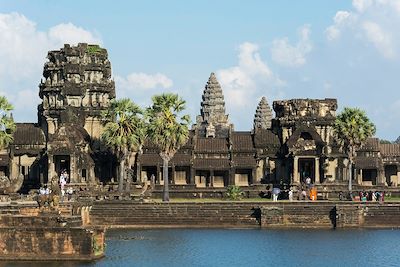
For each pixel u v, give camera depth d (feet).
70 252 268.62
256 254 301.43
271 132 528.63
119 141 448.65
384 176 515.91
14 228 267.59
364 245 324.60
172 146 437.58
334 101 520.42
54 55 536.01
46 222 270.87
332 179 497.46
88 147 493.36
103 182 492.13
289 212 391.24
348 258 292.61
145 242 332.39
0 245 268.00
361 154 514.68
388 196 472.85
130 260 281.33
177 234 362.53
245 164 508.53
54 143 477.77
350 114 473.26
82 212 360.48
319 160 495.00
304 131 502.38
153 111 453.99
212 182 507.30
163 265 274.57
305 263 282.36
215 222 392.06
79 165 478.18
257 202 394.52
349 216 386.32
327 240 340.39
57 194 280.92
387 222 387.96
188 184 488.44
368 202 392.06
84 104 527.81
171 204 394.73
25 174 516.73
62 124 482.69
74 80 527.81
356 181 493.36
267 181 513.04
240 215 392.68
